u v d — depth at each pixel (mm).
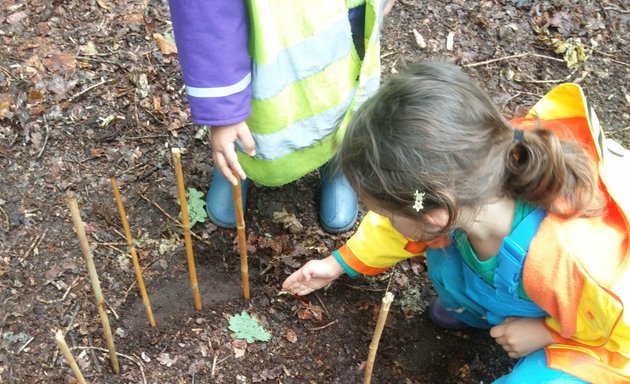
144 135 2088
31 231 1857
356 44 1791
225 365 1701
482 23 2512
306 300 1832
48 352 1662
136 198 1958
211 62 1377
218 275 1854
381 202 1185
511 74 2387
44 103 2107
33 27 2293
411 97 1121
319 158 1816
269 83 1518
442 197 1130
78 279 1788
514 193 1244
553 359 1416
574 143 1263
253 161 1748
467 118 1120
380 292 1867
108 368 1660
